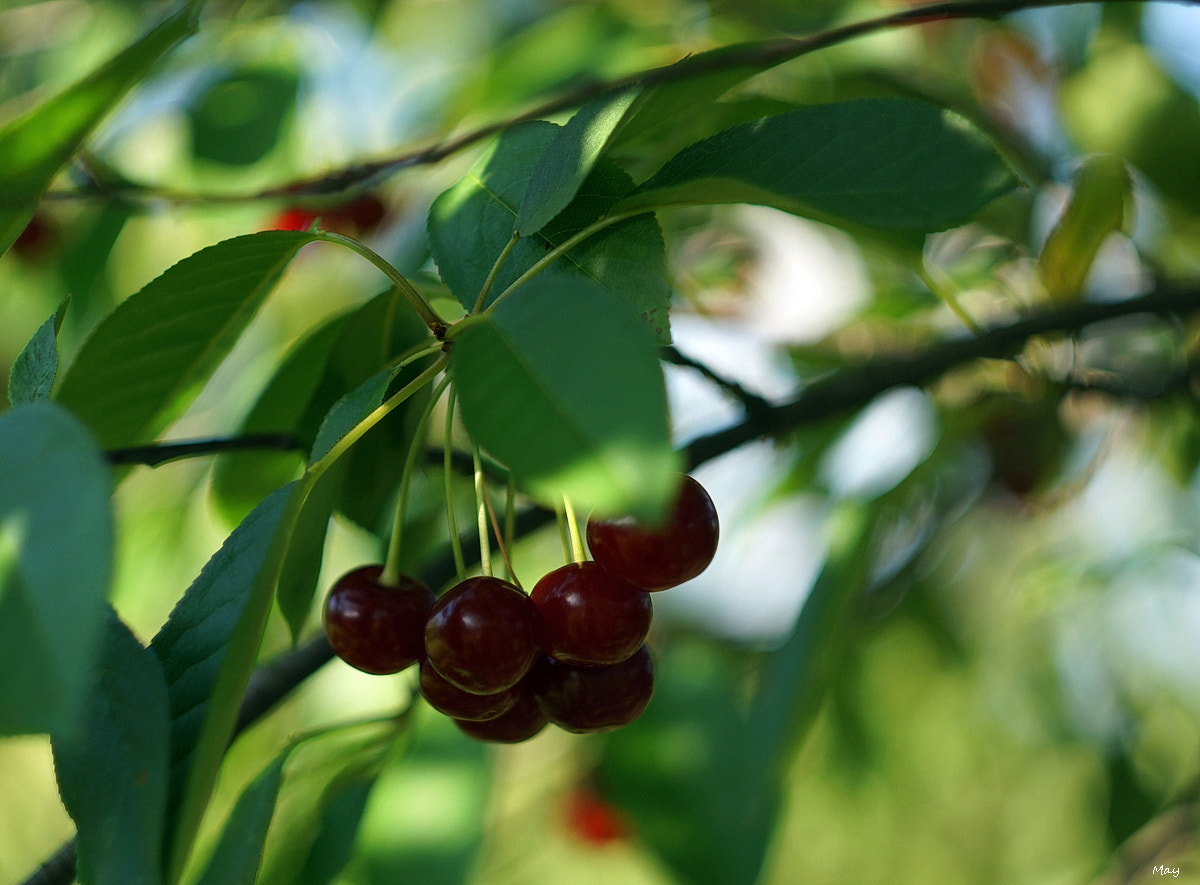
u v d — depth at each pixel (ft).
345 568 2.16
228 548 1.11
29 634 0.90
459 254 1.17
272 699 1.35
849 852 3.16
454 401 1.15
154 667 1.05
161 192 1.58
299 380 1.39
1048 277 1.61
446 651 1.12
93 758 1.04
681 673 1.56
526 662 1.12
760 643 2.19
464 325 1.11
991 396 1.79
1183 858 2.06
